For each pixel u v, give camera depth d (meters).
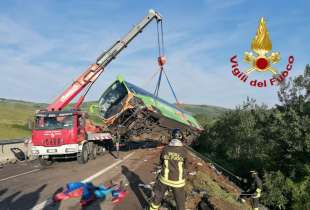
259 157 19.28
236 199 12.72
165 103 22.70
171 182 6.68
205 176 14.18
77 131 18.20
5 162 19.83
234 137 23.88
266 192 15.66
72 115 18.12
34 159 21.89
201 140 32.59
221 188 14.10
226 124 26.67
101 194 9.60
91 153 20.19
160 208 8.29
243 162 22.03
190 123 26.27
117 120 19.88
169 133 23.16
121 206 8.73
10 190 10.91
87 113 19.62
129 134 21.83
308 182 14.67
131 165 17.08
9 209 8.41
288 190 15.05
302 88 15.77
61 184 11.91
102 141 22.94
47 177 13.70
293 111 15.37
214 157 26.23
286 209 15.22
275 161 17.03
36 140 17.88
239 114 24.02
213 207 9.01
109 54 22.41
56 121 18.06
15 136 33.03
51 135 17.81
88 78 22.03
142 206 8.76
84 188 9.67
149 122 20.78
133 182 12.05
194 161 18.94
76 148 17.98
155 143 28.69
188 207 8.90
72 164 18.36
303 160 15.52
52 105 21.22
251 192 12.39
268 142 18.09
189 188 10.84
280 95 16.44
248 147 21.78
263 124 21.44
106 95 19.66
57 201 9.18
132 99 18.92
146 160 19.48
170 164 6.72
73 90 21.77
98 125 21.50
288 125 15.60
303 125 14.93
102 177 13.23
